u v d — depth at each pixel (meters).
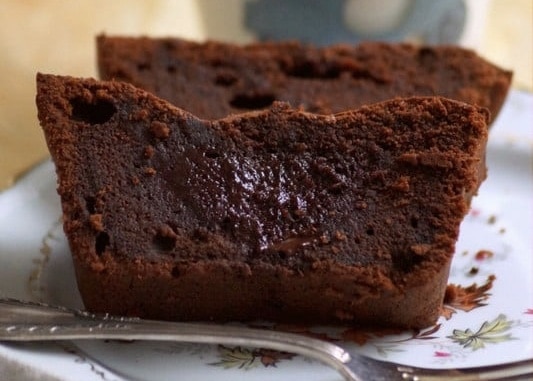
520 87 0.41
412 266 0.29
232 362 0.28
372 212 0.29
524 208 0.35
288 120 0.30
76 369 0.27
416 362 0.28
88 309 0.29
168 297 0.29
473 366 0.28
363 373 0.27
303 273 0.29
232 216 0.29
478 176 0.31
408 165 0.30
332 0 0.40
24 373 0.27
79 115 0.30
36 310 0.29
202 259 0.29
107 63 0.37
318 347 0.27
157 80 0.37
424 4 0.41
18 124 0.39
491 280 0.32
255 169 0.30
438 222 0.29
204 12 0.42
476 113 0.30
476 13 0.42
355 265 0.29
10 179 0.35
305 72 0.38
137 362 0.28
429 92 0.37
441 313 0.30
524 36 0.47
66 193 0.29
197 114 0.36
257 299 0.29
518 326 0.30
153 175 0.30
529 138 0.38
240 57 0.38
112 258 0.29
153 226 0.29
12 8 0.46
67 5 0.47
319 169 0.30
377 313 0.29
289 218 0.29
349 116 0.30
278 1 0.41
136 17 0.47
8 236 0.32
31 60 0.43
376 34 0.41
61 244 0.32
